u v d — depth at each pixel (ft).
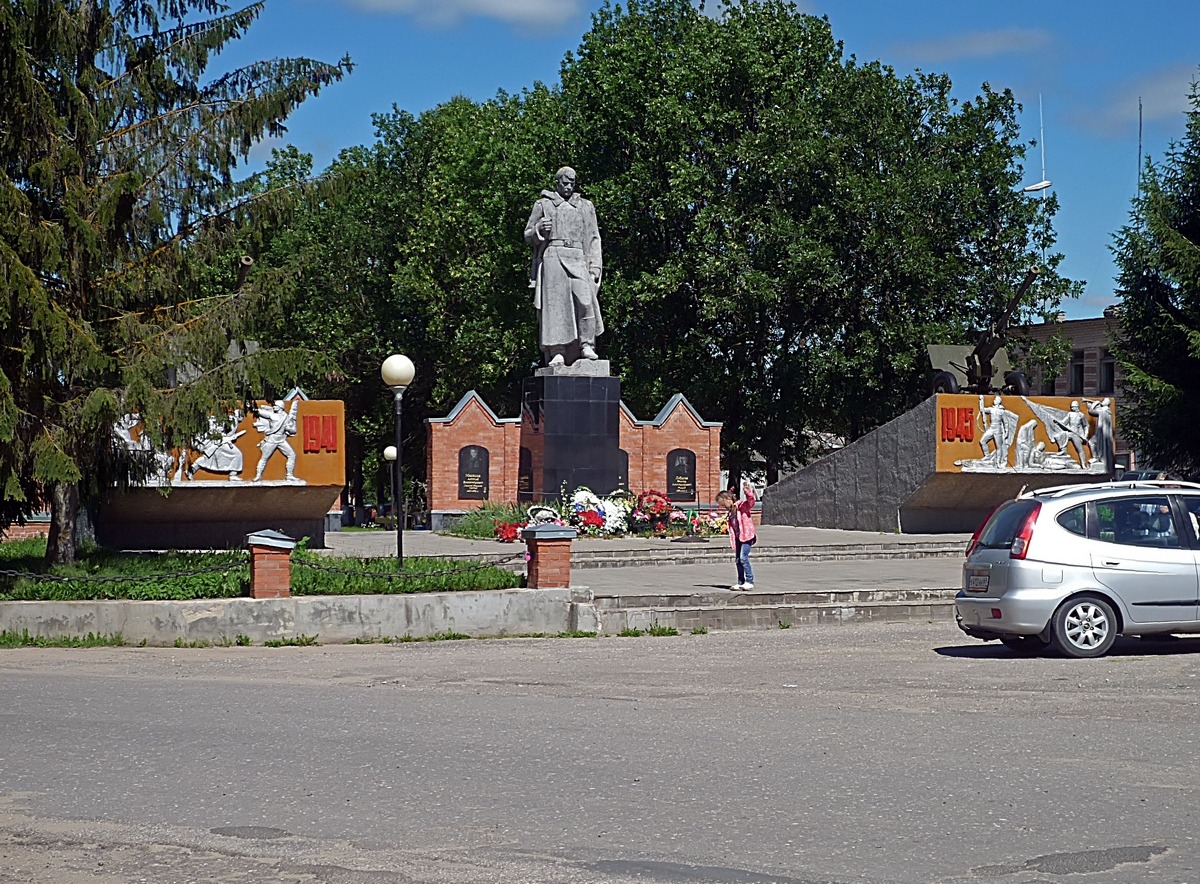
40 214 63.82
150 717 36.11
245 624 56.65
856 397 165.68
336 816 25.09
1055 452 116.67
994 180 164.14
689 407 142.41
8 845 23.58
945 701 37.96
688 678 44.14
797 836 23.25
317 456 97.35
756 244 157.17
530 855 22.35
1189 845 22.57
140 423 66.74
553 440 112.47
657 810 25.18
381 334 204.23
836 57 168.45
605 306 159.63
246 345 69.67
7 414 57.16
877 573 81.97
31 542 92.58
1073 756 29.76
